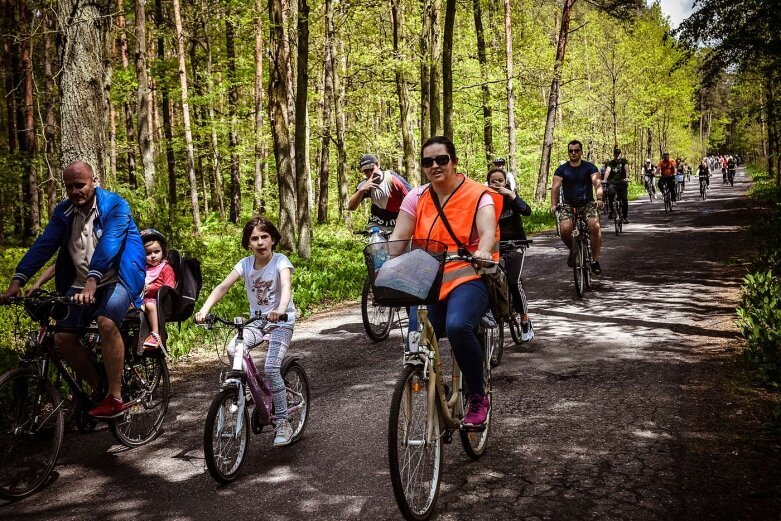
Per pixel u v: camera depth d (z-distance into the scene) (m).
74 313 4.60
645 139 54.47
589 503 3.52
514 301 6.68
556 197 9.27
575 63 36.75
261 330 4.59
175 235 11.71
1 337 8.09
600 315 8.12
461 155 32.59
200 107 29.20
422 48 19.56
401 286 3.43
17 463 4.20
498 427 4.73
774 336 5.97
